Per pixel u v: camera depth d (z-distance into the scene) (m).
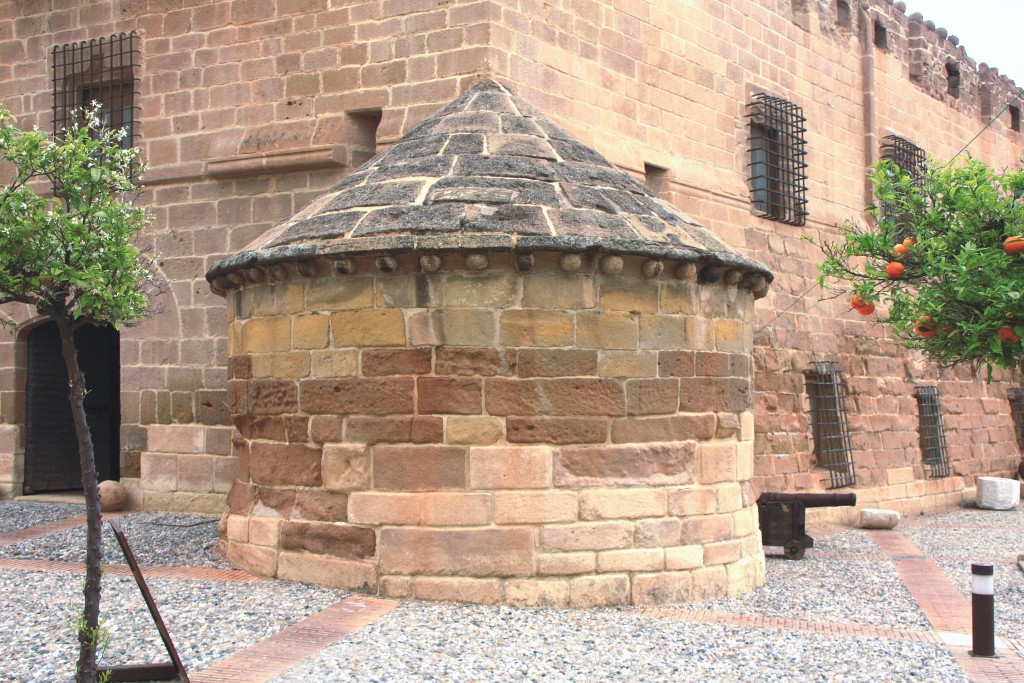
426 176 8.82
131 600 7.76
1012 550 12.82
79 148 5.62
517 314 7.95
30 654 6.34
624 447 8.19
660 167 13.23
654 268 8.22
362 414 8.11
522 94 11.45
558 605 7.88
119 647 6.50
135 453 12.73
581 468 8.04
